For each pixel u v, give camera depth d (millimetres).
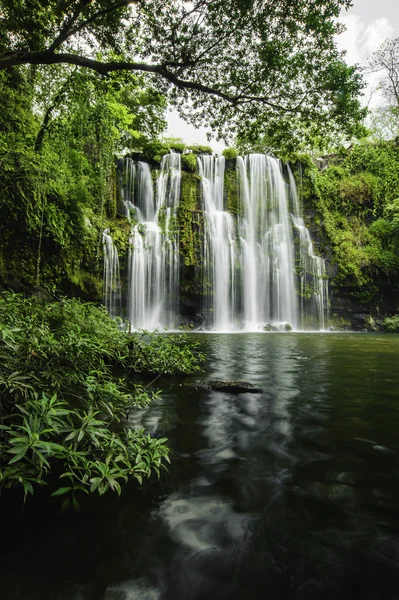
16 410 2412
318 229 26438
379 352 9656
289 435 2953
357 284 25062
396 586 1325
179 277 22781
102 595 1249
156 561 1430
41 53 6699
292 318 25141
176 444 2723
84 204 17906
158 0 7168
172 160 25297
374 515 1787
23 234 13445
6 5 7238
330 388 4820
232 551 1501
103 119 17891
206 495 1959
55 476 2119
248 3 6824
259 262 24891
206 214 24109
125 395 2990
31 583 1289
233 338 15172
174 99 9359
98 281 18922
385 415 3547
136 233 21406
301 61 7590
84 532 1601
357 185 27922
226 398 4172
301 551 1508
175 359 5359
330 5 6695
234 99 8430
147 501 1888
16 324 2795
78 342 3084
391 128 31062
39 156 12781
